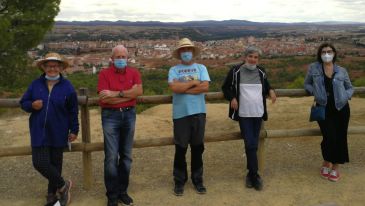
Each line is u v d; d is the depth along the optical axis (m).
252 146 4.18
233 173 4.77
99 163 5.19
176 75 3.93
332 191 4.20
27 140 6.33
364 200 4.00
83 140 4.20
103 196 4.13
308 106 8.22
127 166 3.87
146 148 5.81
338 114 4.32
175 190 4.14
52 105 3.61
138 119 7.72
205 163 5.15
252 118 4.18
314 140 5.96
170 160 5.30
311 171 4.77
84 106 4.12
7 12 10.40
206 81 3.93
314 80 4.28
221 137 4.49
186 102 3.90
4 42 9.31
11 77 10.59
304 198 4.05
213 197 4.09
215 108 8.88
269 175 4.66
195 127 3.95
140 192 4.23
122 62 3.69
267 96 4.59
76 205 3.91
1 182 4.54
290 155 5.38
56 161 3.76
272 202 3.97
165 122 7.59
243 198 4.06
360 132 4.83
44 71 3.69
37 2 10.77
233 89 4.18
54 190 3.88
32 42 10.55
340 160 4.37
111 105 3.73
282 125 6.73
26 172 4.85
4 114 9.63
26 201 4.05
